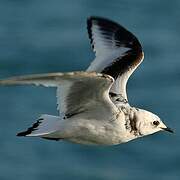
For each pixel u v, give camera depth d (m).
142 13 31.12
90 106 10.65
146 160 19.41
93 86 10.17
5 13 30.95
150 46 26.83
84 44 26.86
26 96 22.00
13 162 19.03
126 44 11.77
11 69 25.41
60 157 19.36
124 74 11.45
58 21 29.53
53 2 32.09
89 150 19.59
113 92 11.28
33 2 32.16
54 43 27.06
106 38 11.79
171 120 21.02
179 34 28.31
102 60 11.61
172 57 25.78
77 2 32.00
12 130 20.30
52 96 22.02
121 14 30.88
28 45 27.09
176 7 32.09
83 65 25.62
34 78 9.35
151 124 11.45
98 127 10.82
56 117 10.77
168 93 22.89
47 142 19.78
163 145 19.83
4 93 22.11
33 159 19.20
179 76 24.27
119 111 10.91
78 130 10.77
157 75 24.17
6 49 26.83
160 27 29.17
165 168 19.22
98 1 32.12
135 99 22.50
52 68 25.48
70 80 9.80
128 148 19.69
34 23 29.55
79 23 29.30
